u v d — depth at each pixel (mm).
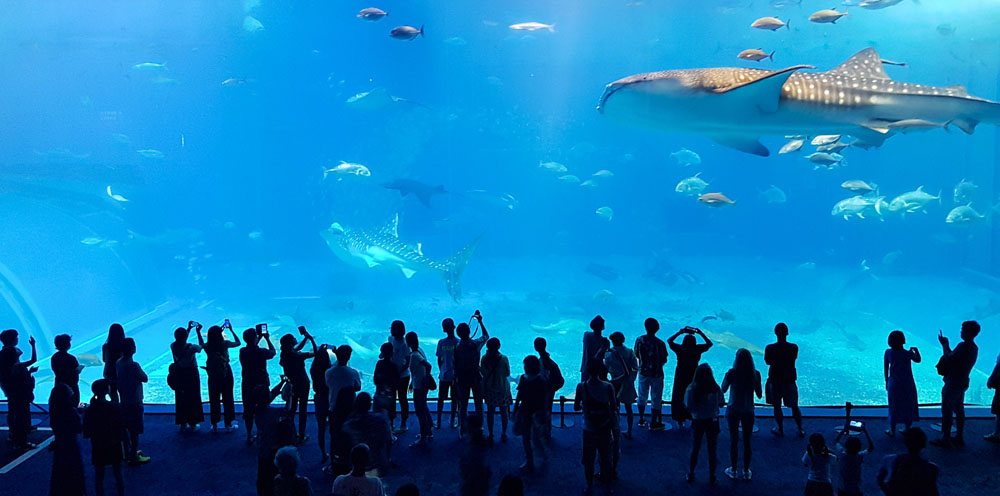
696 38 45281
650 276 24484
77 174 19828
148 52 37094
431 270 15750
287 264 32375
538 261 34781
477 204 40625
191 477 5934
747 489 5559
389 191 33750
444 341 6930
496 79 38906
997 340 15211
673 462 6133
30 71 33562
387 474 5918
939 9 26531
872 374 12070
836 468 6152
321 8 38938
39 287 17188
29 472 6117
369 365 12703
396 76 44469
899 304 19844
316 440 6809
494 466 6090
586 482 5664
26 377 6668
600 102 6160
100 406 5211
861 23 35375
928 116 6125
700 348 6660
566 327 15844
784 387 6551
